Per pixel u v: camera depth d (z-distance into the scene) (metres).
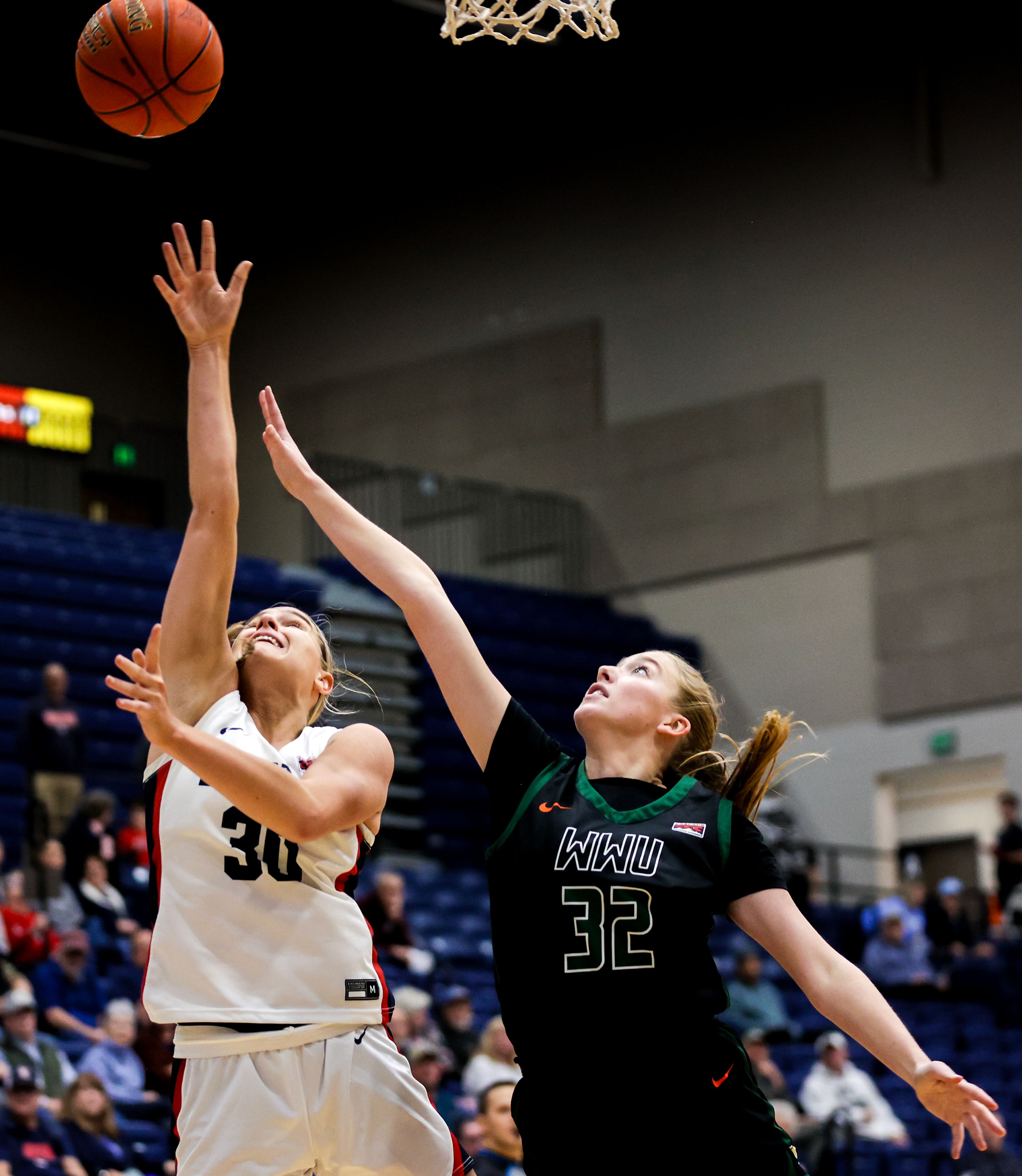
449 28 5.39
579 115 25.88
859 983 3.54
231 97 25.33
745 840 3.75
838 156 23.53
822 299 23.45
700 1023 3.61
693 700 3.99
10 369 25.98
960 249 22.38
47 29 22.20
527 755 3.90
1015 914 18.50
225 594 3.98
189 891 3.73
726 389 24.12
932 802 21.98
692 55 24.70
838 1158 12.55
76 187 27.09
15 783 19.00
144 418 27.20
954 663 21.80
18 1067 10.37
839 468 23.08
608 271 25.36
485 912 18.47
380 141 27.27
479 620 22.86
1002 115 22.20
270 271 28.09
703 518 24.05
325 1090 3.69
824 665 22.83
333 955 3.76
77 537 22.88
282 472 4.24
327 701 4.43
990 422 21.89
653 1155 3.53
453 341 26.50
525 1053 3.66
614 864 3.66
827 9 23.38
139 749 13.36
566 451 25.27
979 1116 3.29
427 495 26.06
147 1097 10.73
